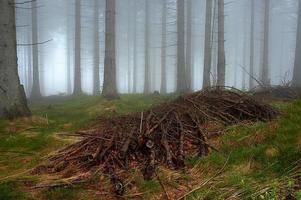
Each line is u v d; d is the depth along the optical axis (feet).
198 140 22.03
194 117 24.89
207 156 20.08
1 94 36.29
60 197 17.28
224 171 18.45
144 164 19.44
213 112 26.45
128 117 26.45
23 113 36.86
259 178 16.96
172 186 17.42
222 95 28.91
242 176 17.34
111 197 16.99
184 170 18.86
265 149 19.51
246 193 15.62
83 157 20.93
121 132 22.34
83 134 23.08
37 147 26.23
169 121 23.54
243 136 22.35
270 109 28.43
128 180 18.16
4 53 36.42
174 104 26.76
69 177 19.30
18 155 24.58
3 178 19.83
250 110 27.73
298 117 21.49
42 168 21.06
